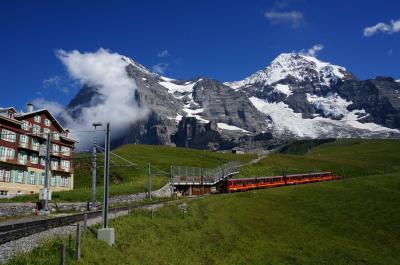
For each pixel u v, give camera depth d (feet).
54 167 314.55
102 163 378.94
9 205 171.12
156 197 259.39
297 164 518.37
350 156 621.72
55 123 320.29
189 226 163.84
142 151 524.52
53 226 112.47
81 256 86.12
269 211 230.48
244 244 163.43
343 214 234.17
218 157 539.29
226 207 227.40
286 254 160.04
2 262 73.36
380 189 303.48
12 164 268.62
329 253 167.43
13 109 273.54
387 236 197.67
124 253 102.06
